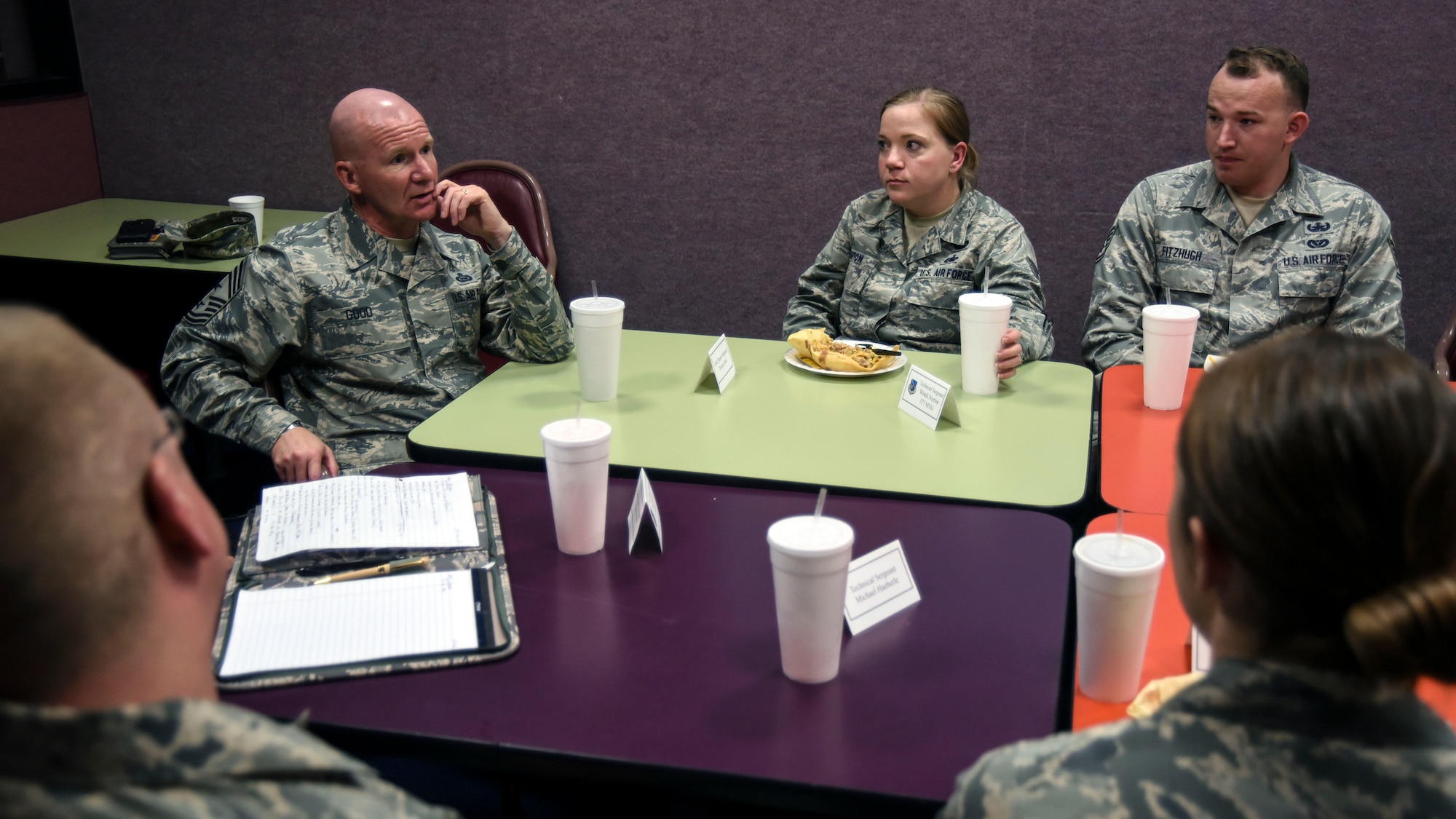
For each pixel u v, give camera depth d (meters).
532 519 1.49
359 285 2.10
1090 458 1.83
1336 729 0.59
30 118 3.69
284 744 0.57
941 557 1.37
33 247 3.12
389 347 2.13
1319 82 3.04
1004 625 1.21
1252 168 2.33
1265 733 0.60
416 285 2.14
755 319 3.68
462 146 3.70
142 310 3.42
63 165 3.85
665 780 0.98
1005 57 3.20
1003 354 1.96
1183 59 3.08
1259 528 0.58
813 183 3.46
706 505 1.53
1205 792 0.60
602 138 3.58
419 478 1.55
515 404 1.92
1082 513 1.67
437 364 2.18
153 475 0.56
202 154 3.90
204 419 2.01
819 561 1.04
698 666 1.14
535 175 3.67
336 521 1.39
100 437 0.53
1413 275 3.14
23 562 0.50
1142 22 3.07
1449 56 2.93
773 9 3.30
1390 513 0.56
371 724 1.04
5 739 0.51
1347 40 2.98
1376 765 0.58
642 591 1.29
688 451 1.69
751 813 1.64
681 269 3.68
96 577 0.52
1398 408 0.56
